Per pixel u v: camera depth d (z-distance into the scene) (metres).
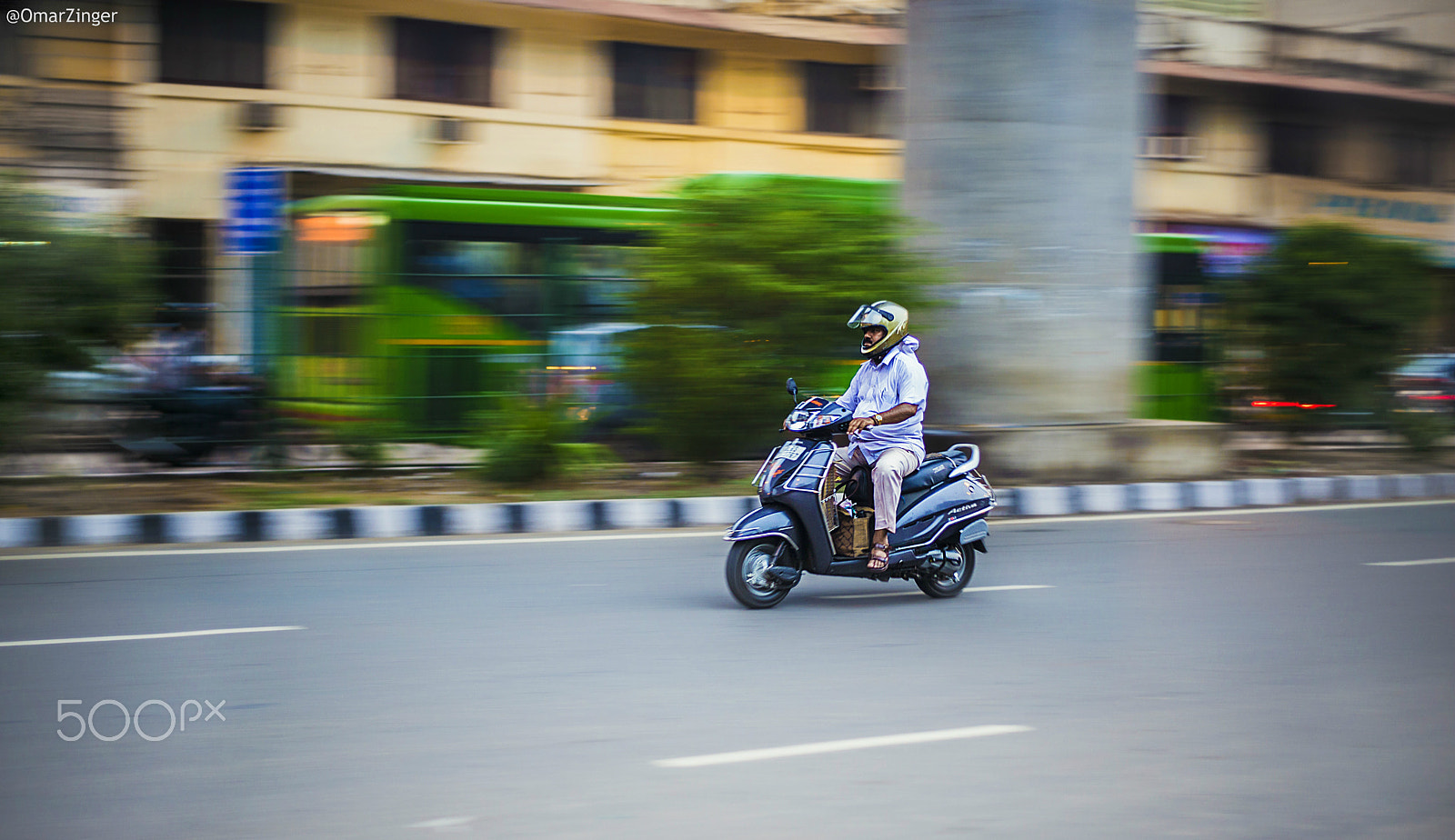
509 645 5.71
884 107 23.56
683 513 10.11
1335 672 5.43
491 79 20.66
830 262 10.93
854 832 3.53
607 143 21.45
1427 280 14.95
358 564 7.85
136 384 10.88
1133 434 11.87
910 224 11.41
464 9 20.16
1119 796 3.85
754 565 6.62
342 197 13.45
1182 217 25.80
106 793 3.77
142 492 10.20
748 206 11.01
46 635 5.77
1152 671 5.40
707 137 22.16
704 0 21.44
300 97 19.38
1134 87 11.83
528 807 3.69
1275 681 5.26
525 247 14.30
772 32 21.81
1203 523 10.30
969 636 6.04
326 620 6.18
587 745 4.28
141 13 18.20
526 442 11.00
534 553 8.38
